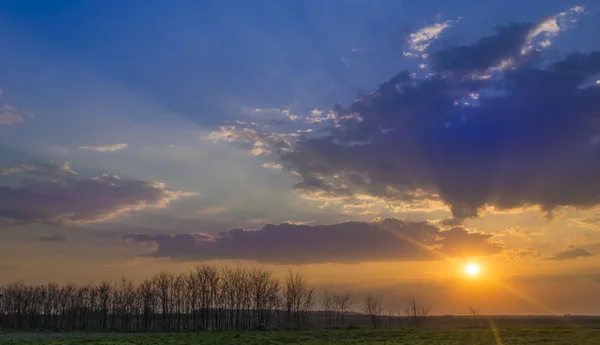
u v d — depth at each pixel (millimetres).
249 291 152125
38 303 157125
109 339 75625
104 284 158125
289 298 152250
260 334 86438
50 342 70688
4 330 127375
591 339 66250
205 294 149375
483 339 69938
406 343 66250
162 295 148750
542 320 197500
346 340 71812
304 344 66688
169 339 74875
